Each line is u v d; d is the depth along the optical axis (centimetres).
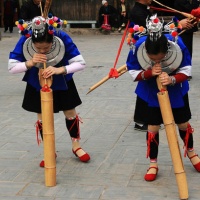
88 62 1085
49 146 374
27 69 383
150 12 484
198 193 360
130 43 368
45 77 374
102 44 1506
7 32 1980
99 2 1962
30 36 386
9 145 492
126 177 395
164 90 355
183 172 350
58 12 1992
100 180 390
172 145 352
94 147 478
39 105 406
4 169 422
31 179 397
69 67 386
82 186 378
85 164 429
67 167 422
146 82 376
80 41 1634
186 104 384
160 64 359
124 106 653
